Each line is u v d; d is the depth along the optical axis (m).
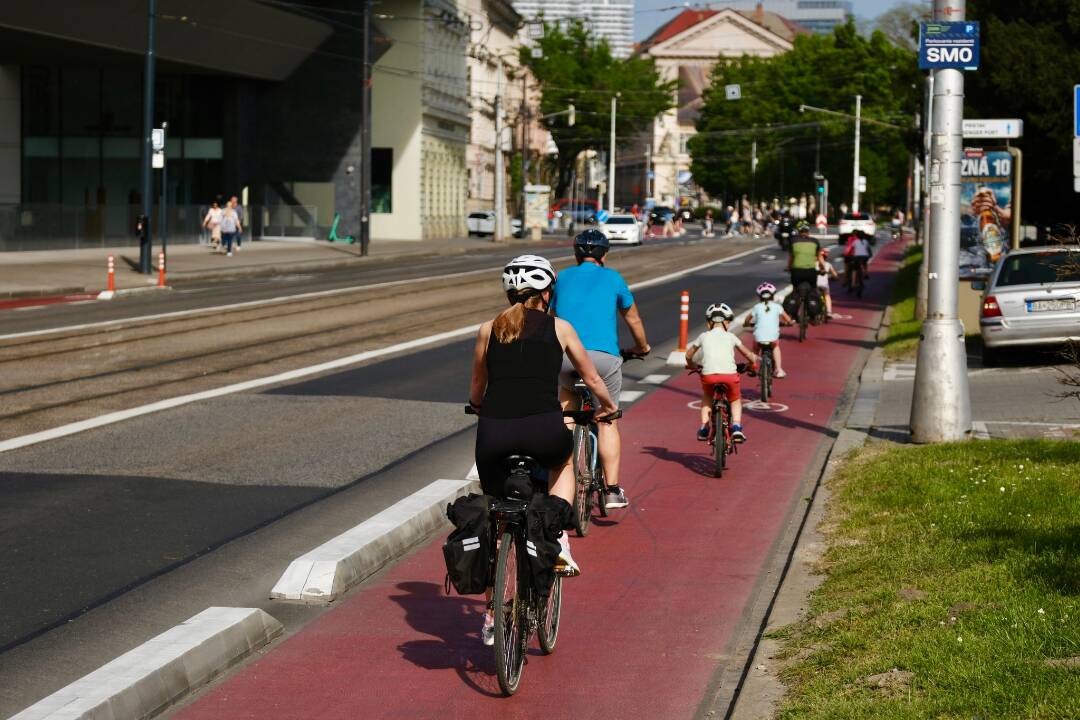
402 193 71.50
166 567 8.65
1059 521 8.44
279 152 66.06
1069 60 28.88
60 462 12.10
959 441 12.38
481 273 43.25
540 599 6.53
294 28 59.53
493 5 94.88
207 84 61.78
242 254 53.09
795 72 113.50
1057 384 17.11
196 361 19.83
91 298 32.28
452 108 78.81
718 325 12.21
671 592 8.19
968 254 24.22
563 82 102.12
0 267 40.12
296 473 11.76
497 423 6.40
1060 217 32.25
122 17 47.62
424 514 9.65
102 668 6.15
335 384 17.67
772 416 15.68
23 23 44.00
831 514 9.64
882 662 5.93
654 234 97.62
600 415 7.08
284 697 6.31
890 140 108.88
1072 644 5.85
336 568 8.08
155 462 12.14
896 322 27.00
